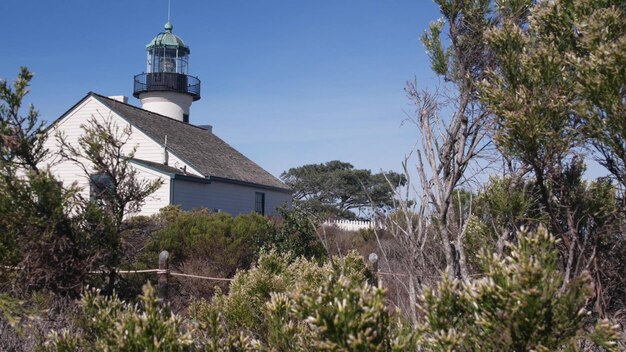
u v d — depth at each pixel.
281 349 3.16
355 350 2.31
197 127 31.66
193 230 13.04
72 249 6.07
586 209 3.78
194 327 3.54
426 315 2.67
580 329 2.42
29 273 5.76
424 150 4.12
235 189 26.39
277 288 4.44
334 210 35.91
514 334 2.38
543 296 2.34
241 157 31.61
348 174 41.84
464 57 4.50
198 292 11.45
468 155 4.14
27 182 5.82
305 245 13.06
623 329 3.45
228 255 12.61
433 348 2.53
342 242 14.29
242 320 4.25
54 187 5.89
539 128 3.34
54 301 5.68
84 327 3.62
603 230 3.71
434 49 4.63
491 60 4.41
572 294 2.41
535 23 3.76
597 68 3.09
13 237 5.81
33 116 6.22
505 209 3.96
